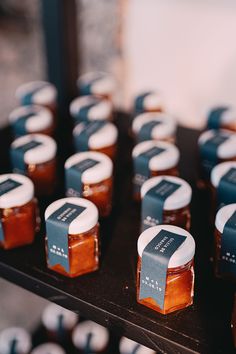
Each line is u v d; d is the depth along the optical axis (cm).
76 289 40
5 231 43
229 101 67
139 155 48
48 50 63
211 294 39
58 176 54
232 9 60
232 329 35
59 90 66
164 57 68
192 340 35
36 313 83
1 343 66
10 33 74
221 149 49
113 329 38
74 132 54
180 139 61
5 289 82
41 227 47
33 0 70
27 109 59
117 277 41
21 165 49
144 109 60
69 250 39
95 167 46
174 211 42
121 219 48
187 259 35
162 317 37
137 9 66
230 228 38
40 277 41
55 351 65
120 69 72
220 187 44
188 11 63
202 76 66
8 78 78
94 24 70
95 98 61
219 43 63
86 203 41
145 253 35
